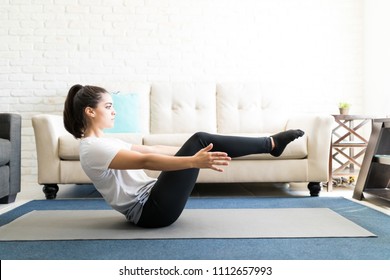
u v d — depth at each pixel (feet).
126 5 11.53
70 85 11.44
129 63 11.55
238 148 5.02
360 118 9.38
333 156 9.65
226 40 11.66
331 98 11.78
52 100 11.41
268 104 10.76
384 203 7.47
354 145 9.31
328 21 11.77
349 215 6.27
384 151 7.89
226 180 8.38
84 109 4.92
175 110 10.68
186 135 8.64
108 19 11.50
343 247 4.36
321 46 11.76
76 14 11.44
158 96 10.74
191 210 6.66
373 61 11.25
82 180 8.35
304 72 11.75
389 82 10.45
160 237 4.80
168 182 4.97
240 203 7.47
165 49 11.60
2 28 11.33
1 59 11.34
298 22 11.73
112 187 5.01
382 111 10.82
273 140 5.14
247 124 10.52
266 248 4.33
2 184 7.43
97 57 11.48
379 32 10.93
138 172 5.50
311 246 4.41
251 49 11.69
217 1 11.65
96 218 6.04
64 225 5.54
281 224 5.50
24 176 11.32
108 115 5.08
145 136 8.61
